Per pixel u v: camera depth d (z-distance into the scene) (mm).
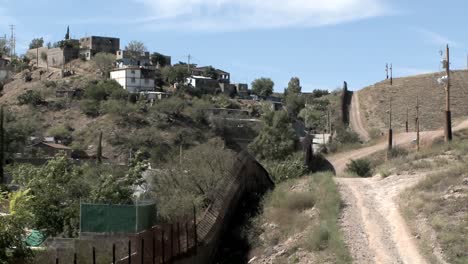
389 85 146500
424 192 29094
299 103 147125
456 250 21438
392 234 24469
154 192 34250
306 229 27438
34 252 18406
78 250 19938
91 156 87500
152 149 91500
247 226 30734
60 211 27719
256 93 171000
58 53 166375
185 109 110000
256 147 73500
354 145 84688
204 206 32375
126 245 21156
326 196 31016
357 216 27453
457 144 41938
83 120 106500
